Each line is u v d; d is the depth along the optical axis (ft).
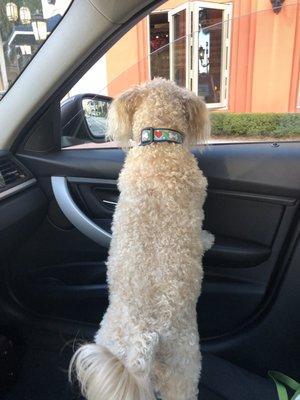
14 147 2.24
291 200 2.05
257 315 2.14
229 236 2.18
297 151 2.10
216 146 2.22
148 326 1.48
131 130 2.06
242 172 2.09
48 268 2.39
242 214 2.14
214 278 2.19
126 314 1.51
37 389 2.15
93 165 2.23
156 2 1.81
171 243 1.64
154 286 1.55
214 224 2.18
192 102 2.02
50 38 1.96
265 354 2.09
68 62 1.98
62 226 2.33
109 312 1.59
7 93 2.12
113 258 1.68
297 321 2.02
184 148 1.92
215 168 2.12
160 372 1.50
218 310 2.19
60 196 2.26
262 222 2.11
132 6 1.79
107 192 2.28
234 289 2.16
